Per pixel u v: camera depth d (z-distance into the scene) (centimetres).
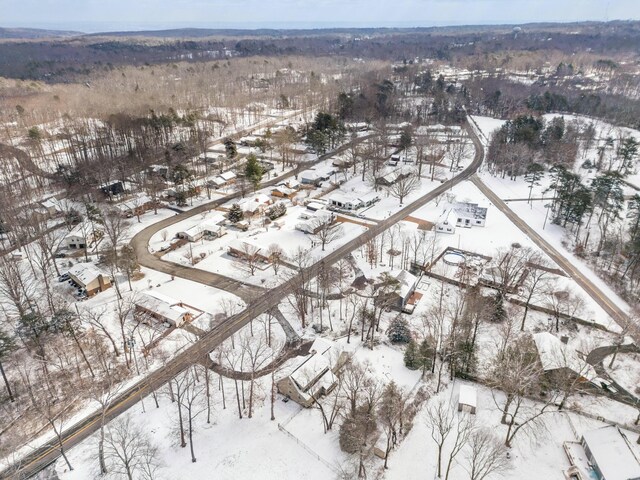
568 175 10750
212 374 6188
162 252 9494
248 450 5091
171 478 4753
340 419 5453
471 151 16175
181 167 12094
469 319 6394
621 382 6028
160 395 5853
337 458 4962
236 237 10181
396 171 13475
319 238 10031
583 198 9925
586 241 9769
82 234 9525
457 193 12769
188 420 5447
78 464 4938
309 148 16388
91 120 18550
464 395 5616
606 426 5025
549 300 7706
